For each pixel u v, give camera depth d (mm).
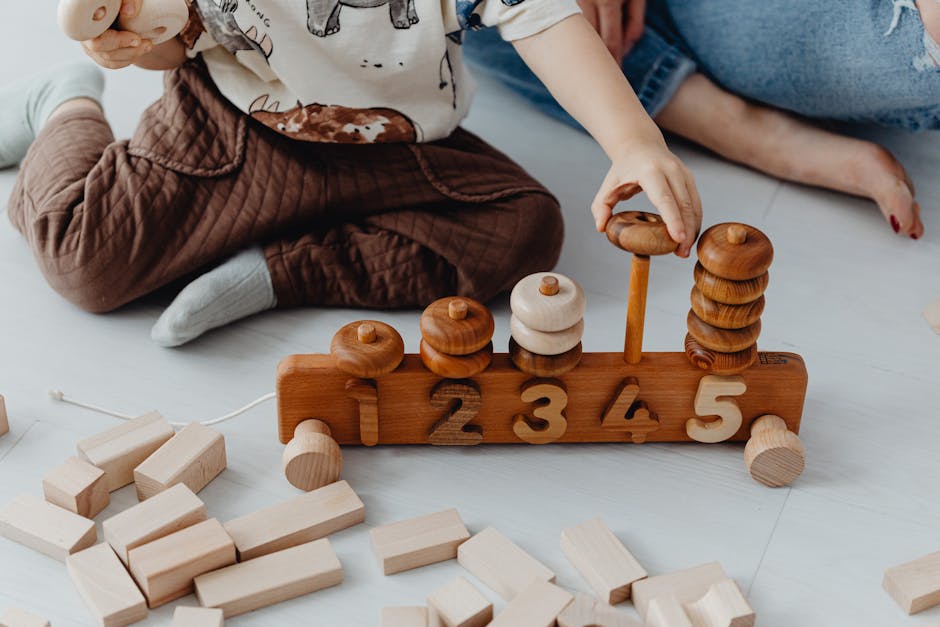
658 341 1341
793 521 1141
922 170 1619
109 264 1294
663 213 1079
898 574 1064
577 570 1086
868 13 1417
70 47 1811
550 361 1119
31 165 1387
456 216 1356
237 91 1340
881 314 1394
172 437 1163
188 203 1324
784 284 1432
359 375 1125
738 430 1199
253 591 1034
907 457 1213
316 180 1339
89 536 1086
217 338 1335
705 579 1051
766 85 1548
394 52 1296
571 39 1222
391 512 1141
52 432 1212
